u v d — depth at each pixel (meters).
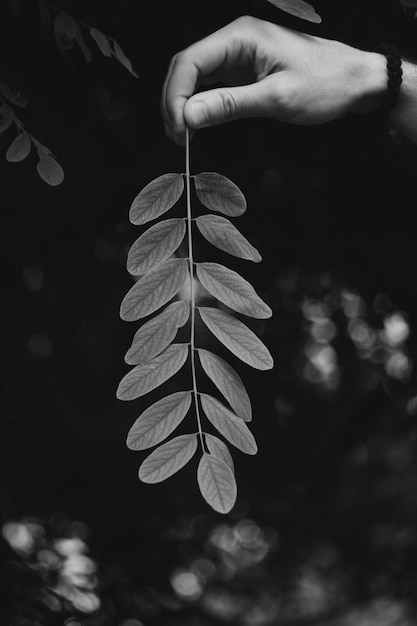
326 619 5.95
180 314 1.50
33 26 2.86
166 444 1.46
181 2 2.99
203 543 5.54
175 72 1.78
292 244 4.16
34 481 5.16
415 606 5.80
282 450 5.56
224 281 1.52
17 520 5.00
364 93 1.89
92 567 4.07
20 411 5.14
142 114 3.51
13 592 2.65
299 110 1.82
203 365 1.49
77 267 4.43
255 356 1.50
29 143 1.82
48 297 4.68
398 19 2.83
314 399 5.35
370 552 6.09
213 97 1.72
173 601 4.52
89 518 5.11
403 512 6.45
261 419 5.34
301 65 1.82
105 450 5.20
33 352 5.06
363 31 2.86
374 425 5.63
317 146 3.61
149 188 1.56
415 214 3.84
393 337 4.86
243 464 5.59
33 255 4.34
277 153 3.66
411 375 5.07
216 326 1.50
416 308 4.42
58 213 3.99
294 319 4.73
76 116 3.46
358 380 5.27
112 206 3.93
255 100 1.77
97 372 5.17
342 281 4.43
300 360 5.10
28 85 3.21
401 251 4.10
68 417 5.16
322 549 6.15
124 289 4.55
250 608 5.82
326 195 3.93
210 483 1.44
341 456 5.75
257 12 2.84
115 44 2.01
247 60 1.83
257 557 5.97
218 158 3.62
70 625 2.71
